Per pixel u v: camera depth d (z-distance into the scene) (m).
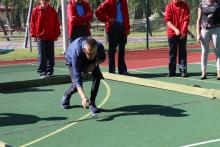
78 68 7.04
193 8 24.61
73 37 10.87
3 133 6.63
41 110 8.05
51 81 10.74
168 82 10.20
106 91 9.62
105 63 15.25
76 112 7.80
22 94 9.64
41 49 11.63
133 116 7.42
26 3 42.88
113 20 11.36
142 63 14.95
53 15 11.53
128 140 6.12
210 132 6.41
